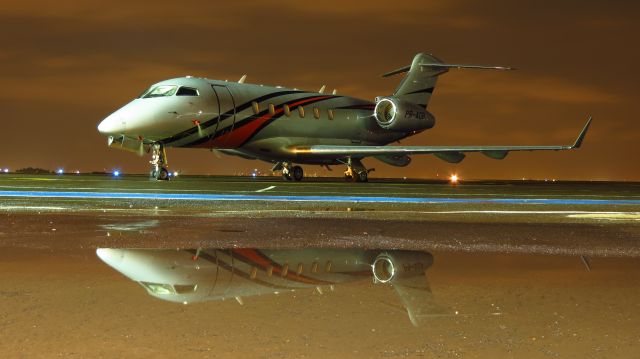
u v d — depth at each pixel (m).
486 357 4.56
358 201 24.70
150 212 18.05
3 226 14.07
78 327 5.32
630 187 57.97
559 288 7.33
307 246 11.16
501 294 6.91
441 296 6.75
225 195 27.94
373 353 4.63
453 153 51.88
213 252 10.24
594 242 12.19
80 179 50.97
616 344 4.91
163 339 4.96
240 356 4.54
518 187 52.06
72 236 12.29
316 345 4.82
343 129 56.22
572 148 49.09
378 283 7.49
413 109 59.00
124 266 8.66
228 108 45.84
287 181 53.00
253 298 6.51
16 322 5.48
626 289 7.29
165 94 43.47
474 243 11.84
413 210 20.03
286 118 50.56
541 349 4.77
